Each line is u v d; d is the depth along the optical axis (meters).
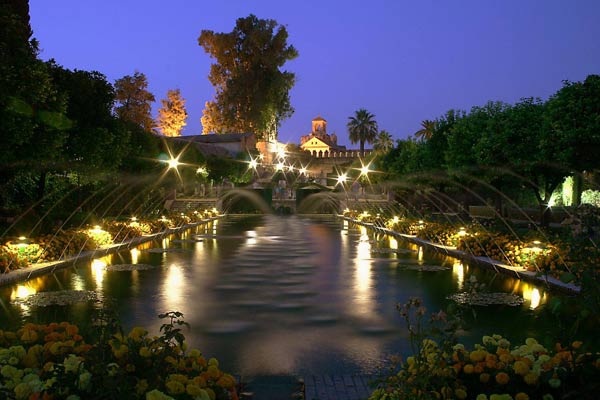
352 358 6.34
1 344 4.21
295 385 5.41
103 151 23.27
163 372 3.54
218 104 73.31
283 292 10.73
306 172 91.75
